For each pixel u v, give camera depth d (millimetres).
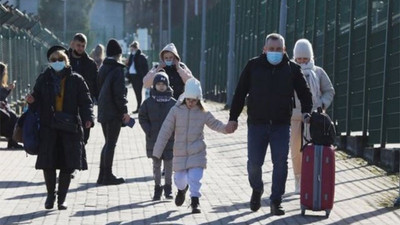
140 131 48156
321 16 40438
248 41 60500
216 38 74938
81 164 22875
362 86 34656
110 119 27781
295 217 22031
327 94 25891
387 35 31281
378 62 32750
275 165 22281
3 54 48031
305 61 25750
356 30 35438
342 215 22312
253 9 58812
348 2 36438
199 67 87438
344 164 32219
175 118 22750
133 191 26516
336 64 37406
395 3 31141
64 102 22719
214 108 64625
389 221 21453
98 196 25453
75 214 22391
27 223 21078
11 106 50906
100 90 28031
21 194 25531
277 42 22281
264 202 24406
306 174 22078
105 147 27984
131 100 81312
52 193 23109
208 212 22781
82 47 29734
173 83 27969
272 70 22344
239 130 47781
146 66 60531
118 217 22016
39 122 22672
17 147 38438
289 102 22344
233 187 27266
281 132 22328
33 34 65500
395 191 26188
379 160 32031
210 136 44312
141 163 33844
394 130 31203
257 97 22281
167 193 25125
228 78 63531
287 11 48000
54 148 22688
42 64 75438
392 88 31312
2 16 43062
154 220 21609
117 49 28047
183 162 22750
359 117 34812
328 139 22297
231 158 35031
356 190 26406
